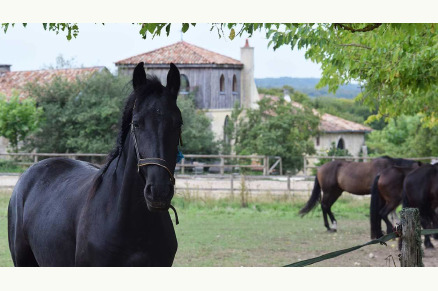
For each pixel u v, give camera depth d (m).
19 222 4.83
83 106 28.44
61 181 4.68
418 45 8.80
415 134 37.75
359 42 9.41
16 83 36.62
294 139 30.22
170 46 41.12
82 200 4.07
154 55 39.62
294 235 12.30
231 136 33.09
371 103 11.59
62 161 5.12
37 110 28.42
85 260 3.80
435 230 4.38
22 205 4.88
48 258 4.28
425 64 9.08
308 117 30.95
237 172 29.44
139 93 3.61
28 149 28.50
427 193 10.72
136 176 3.66
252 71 42.97
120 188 3.75
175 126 3.53
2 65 38.75
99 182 3.97
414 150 36.84
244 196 17.03
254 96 43.25
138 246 3.70
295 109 31.36
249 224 13.84
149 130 3.46
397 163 12.84
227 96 40.56
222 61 40.22
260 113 31.61
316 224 14.29
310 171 30.89
